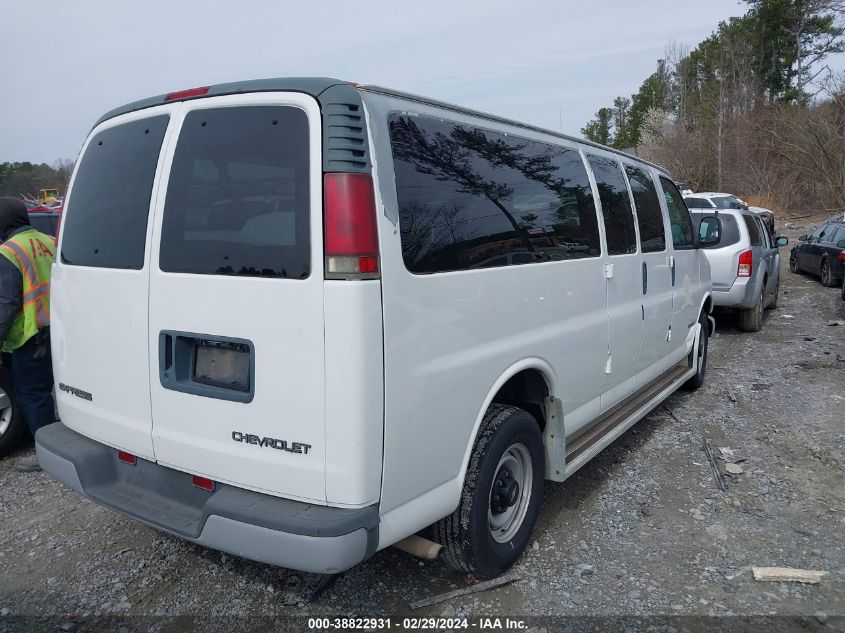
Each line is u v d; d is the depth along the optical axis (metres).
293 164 2.52
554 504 4.37
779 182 36.66
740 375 7.62
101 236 3.14
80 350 3.26
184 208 2.80
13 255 4.51
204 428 2.77
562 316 3.76
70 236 3.36
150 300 2.88
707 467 4.98
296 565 2.46
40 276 4.70
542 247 3.59
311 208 2.44
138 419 3.01
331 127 2.46
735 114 43.31
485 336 3.09
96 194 3.20
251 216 2.61
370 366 2.44
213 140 2.76
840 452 5.19
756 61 47.41
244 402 2.63
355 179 2.43
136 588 3.40
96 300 3.12
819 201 34.53
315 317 2.43
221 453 2.73
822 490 4.56
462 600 3.28
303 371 2.48
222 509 2.58
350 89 2.54
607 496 4.48
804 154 34.38
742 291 9.59
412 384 2.65
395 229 2.57
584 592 3.36
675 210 5.87
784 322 10.94
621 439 5.59
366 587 3.39
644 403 5.13
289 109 2.58
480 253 3.08
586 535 3.95
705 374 7.69
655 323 5.22
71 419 3.40
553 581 3.46
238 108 2.71
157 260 2.85
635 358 4.88
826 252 14.55
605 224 4.33
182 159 2.84
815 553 3.73
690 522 4.12
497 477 3.40
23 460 4.95
